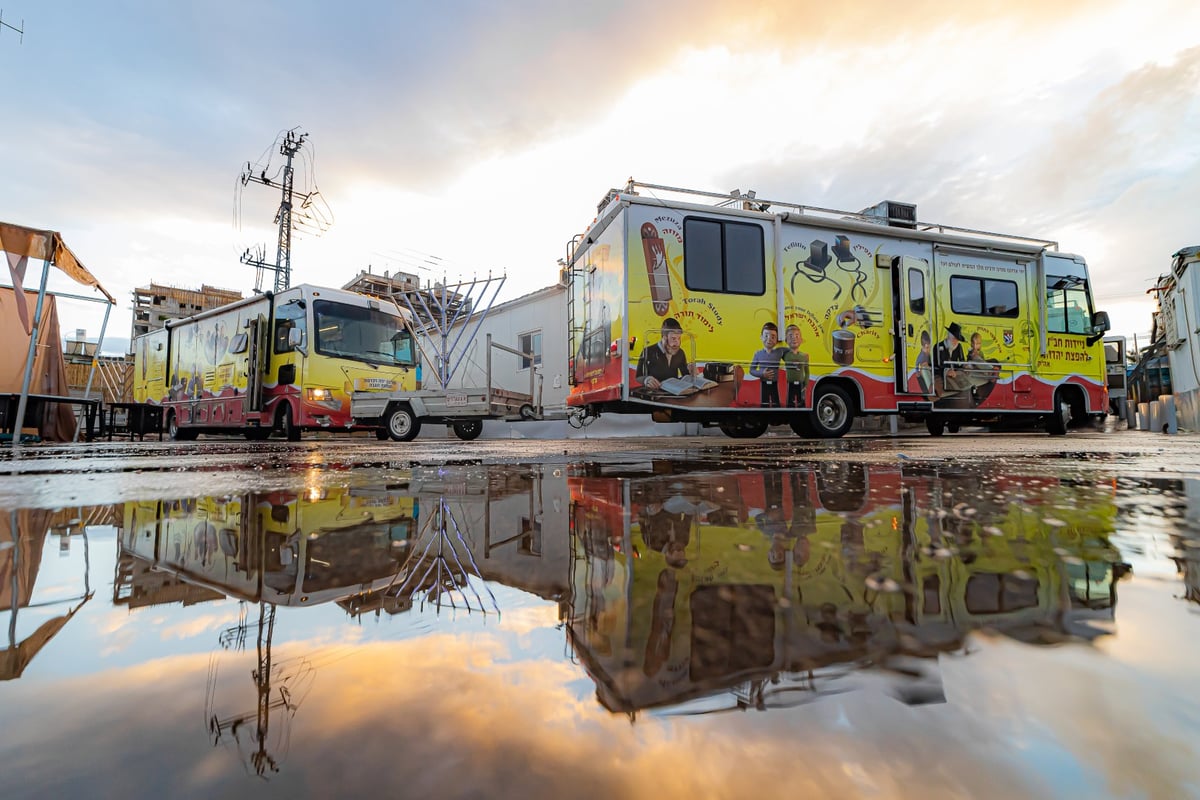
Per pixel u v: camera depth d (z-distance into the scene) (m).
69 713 0.35
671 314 6.20
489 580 0.71
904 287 7.17
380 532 1.09
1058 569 0.70
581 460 3.39
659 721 0.33
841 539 0.93
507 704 0.35
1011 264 7.86
